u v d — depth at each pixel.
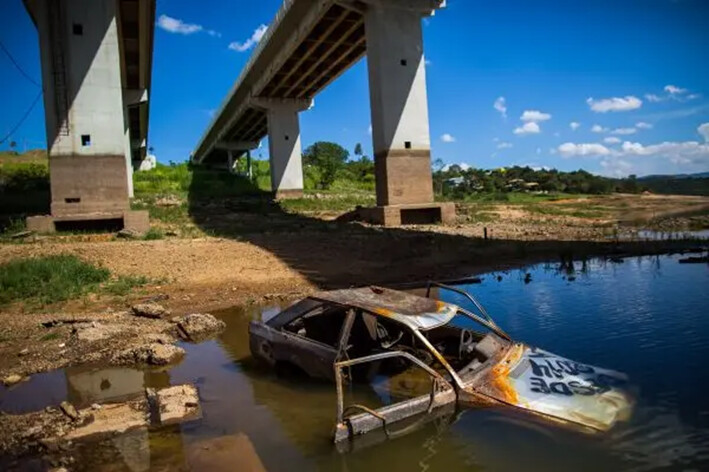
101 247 16.03
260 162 88.81
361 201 37.09
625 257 14.70
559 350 6.28
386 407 4.42
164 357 7.00
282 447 4.32
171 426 4.83
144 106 51.66
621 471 3.53
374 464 3.87
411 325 5.12
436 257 16.08
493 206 32.25
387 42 25.11
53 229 19.95
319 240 18.58
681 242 17.44
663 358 5.75
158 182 47.19
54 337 8.40
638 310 8.14
